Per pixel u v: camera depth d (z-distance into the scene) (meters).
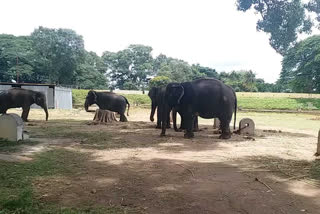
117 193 5.36
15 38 69.19
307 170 7.22
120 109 20.95
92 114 28.67
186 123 13.01
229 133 13.00
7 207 4.51
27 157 8.04
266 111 42.44
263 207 4.77
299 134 15.73
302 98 51.97
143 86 95.25
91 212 4.44
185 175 6.62
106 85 78.75
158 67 101.56
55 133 13.45
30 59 63.91
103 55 102.44
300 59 57.59
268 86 82.12
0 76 63.34
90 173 6.68
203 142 11.62
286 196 5.31
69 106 41.03
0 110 18.44
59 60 62.28
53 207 4.62
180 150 9.78
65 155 8.61
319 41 54.03
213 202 4.96
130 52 99.25
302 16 18.80
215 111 13.01
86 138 12.11
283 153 9.57
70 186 5.70
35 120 20.03
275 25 19.41
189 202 4.95
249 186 5.87
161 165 7.55
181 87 12.84
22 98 18.77
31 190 5.31
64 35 63.16
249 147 10.63
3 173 6.29
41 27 63.50
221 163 7.91
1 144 9.85
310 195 5.39
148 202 4.93
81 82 69.69
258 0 19.11
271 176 6.64
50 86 35.50
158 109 16.66
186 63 91.00
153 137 12.77
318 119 29.72
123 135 13.21
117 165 7.52
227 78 84.06
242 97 54.91
